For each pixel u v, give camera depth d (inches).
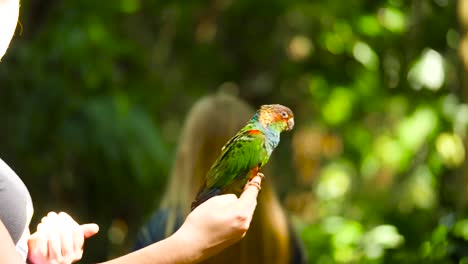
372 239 282.8
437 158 373.4
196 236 85.7
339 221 329.7
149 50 437.4
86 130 362.0
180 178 171.9
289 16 451.2
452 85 385.1
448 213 263.6
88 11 388.2
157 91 417.1
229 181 105.9
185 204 169.3
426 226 266.1
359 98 448.1
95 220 383.6
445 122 382.3
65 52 369.4
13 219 85.0
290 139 510.3
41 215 370.9
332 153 548.4
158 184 367.6
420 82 391.5
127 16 432.5
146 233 171.0
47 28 382.0
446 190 309.6
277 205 166.1
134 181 366.6
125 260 85.5
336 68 440.1
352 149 511.5
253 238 160.4
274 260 162.9
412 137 386.9
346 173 546.9
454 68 382.3
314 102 477.4
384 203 396.5
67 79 369.7
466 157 301.3
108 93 378.3
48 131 365.7
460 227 226.2
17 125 362.6
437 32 383.9
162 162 365.1
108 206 378.6
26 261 92.7
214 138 169.9
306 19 448.1
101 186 369.7
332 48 426.0
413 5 391.9
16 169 365.7
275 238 162.6
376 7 414.6
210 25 444.8
